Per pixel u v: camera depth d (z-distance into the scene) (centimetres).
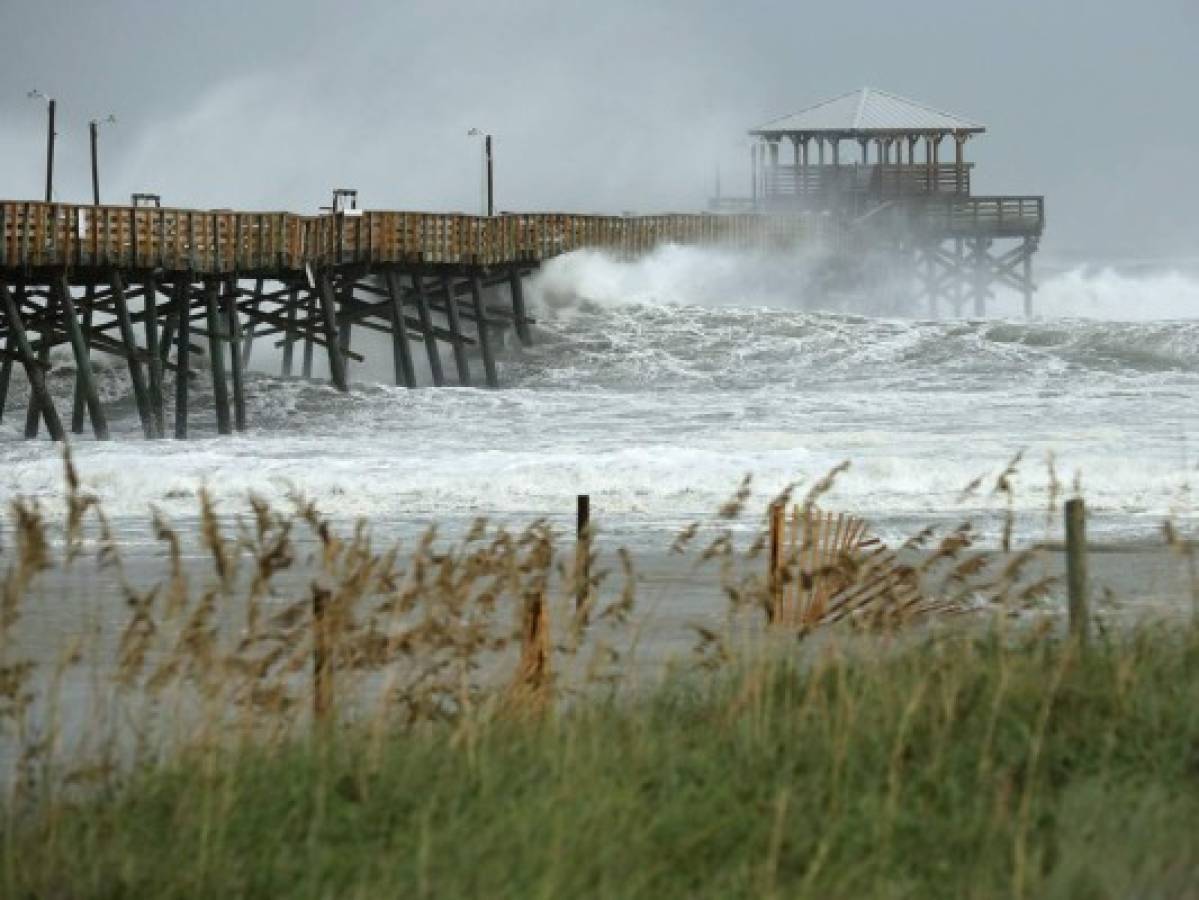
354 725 4100
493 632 5812
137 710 4916
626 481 11769
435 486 11625
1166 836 3388
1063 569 8050
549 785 3603
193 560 8694
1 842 3538
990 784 3694
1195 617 4969
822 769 3756
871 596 5575
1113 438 13850
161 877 3331
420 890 3178
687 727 4231
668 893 3288
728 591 4762
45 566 3900
